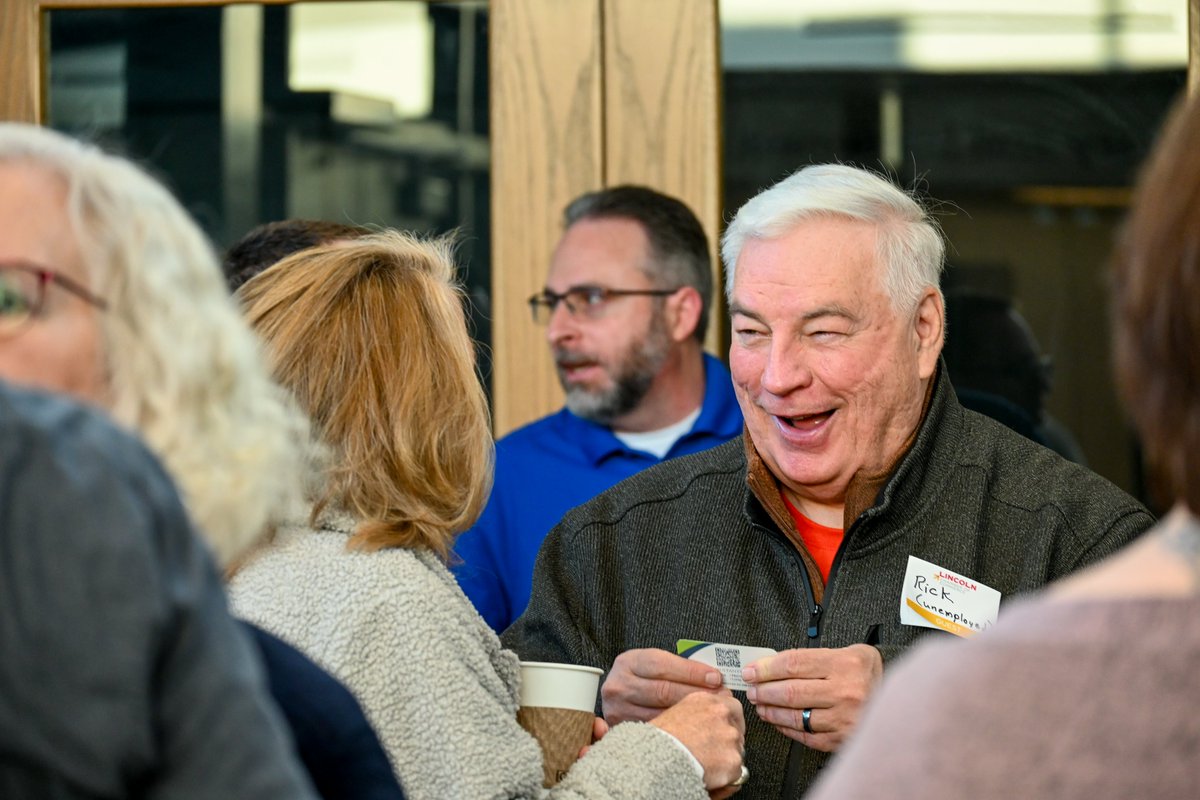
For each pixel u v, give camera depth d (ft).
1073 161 13.73
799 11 13.99
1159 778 3.48
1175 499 3.96
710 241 14.03
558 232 14.12
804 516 9.68
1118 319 4.06
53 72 14.32
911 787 3.64
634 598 9.66
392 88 14.24
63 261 4.34
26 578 3.48
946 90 13.84
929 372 9.46
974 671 3.72
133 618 3.52
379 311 7.20
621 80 14.08
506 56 14.15
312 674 5.40
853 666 8.16
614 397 13.51
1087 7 13.65
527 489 13.26
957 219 13.85
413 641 6.50
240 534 4.66
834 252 9.03
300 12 14.20
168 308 4.50
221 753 3.66
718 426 13.79
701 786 7.49
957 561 9.04
